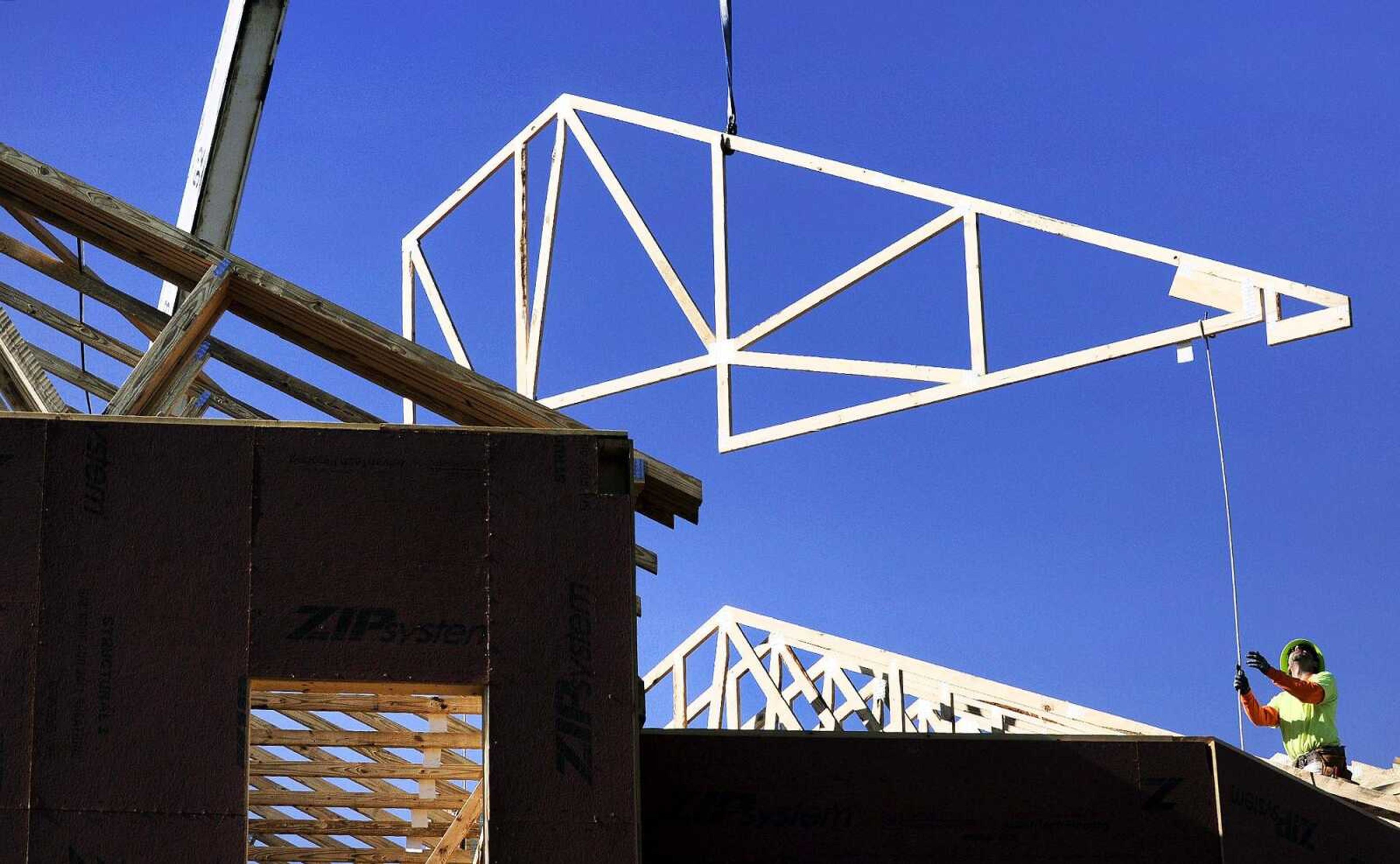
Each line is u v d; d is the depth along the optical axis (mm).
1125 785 9273
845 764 9109
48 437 7992
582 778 7906
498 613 8078
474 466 8281
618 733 7992
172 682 7746
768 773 9047
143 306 9844
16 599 7750
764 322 13180
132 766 7609
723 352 13398
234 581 7934
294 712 11297
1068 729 13039
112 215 8945
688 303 13609
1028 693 13406
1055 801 9195
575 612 8133
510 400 9352
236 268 9000
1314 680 11117
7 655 7676
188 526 7973
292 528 8047
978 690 13797
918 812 9078
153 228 8984
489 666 7996
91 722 7641
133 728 7656
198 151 11906
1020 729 13430
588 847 7812
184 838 7543
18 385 9547
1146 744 9367
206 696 7746
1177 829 9234
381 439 8250
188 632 7824
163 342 8805
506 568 8148
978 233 12273
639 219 14141
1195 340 11336
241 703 7758
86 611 7785
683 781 8977
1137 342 11500
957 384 12156
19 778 7520
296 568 7996
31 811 7480
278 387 10258
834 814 9023
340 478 8156
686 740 9039
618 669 8086
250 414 12812
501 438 8344
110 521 7922
